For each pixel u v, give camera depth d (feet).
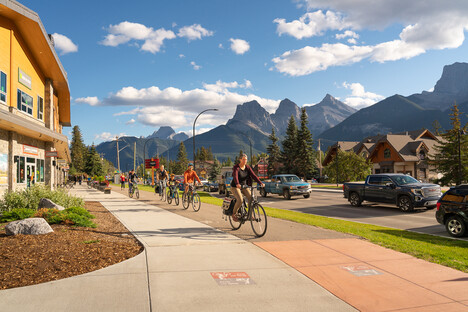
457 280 15.89
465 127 124.36
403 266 18.15
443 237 30.89
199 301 13.05
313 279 15.87
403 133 192.75
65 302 12.76
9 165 56.08
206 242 23.65
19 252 19.22
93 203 59.06
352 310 12.46
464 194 31.48
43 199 38.06
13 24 57.77
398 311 12.42
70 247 20.71
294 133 227.61
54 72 75.87
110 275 15.94
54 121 92.89
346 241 24.36
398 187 54.03
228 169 346.33
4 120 44.88
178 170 478.18
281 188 81.92
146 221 34.71
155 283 14.96
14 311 11.94
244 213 28.19
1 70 54.60
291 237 25.79
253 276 16.20
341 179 163.32
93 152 360.07
